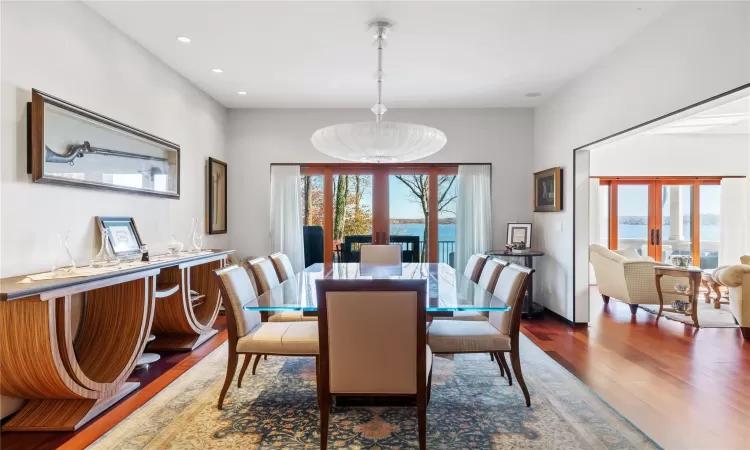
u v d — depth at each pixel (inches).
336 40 132.1
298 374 119.0
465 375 117.2
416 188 220.7
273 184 213.8
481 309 85.7
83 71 108.8
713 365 124.3
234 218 214.8
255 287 122.5
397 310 73.6
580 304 172.1
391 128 111.7
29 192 91.4
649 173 282.0
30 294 73.1
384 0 108.0
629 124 131.3
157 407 96.6
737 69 90.4
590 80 156.3
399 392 75.4
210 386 109.4
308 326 105.6
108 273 91.4
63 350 82.9
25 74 90.7
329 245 220.2
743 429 85.8
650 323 177.6
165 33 127.0
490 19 118.1
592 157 282.4
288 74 163.3
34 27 93.0
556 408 95.7
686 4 105.9
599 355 134.2
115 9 112.5
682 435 83.3
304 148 214.7
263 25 122.0
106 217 116.6
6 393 86.6
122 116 126.0
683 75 107.1
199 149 180.7
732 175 281.0
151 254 140.2
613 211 284.8
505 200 216.2
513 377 115.4
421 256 220.4
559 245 185.5
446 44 135.3
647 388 107.3
